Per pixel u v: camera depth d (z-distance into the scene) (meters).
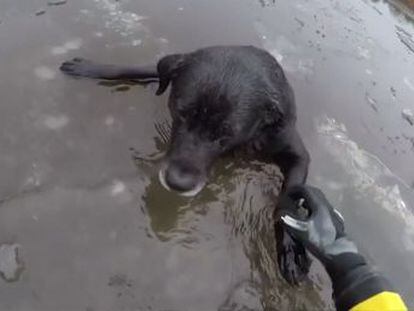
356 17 0.95
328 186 0.64
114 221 0.54
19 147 0.57
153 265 0.52
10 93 0.62
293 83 0.76
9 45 0.67
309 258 0.55
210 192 0.59
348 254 0.44
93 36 0.72
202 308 0.50
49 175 0.56
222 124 0.57
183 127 0.58
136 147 0.60
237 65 0.60
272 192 0.61
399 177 0.68
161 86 0.64
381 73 0.83
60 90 0.64
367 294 0.41
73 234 0.52
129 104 0.65
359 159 0.69
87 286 0.49
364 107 0.76
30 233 0.51
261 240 0.56
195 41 0.76
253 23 0.83
